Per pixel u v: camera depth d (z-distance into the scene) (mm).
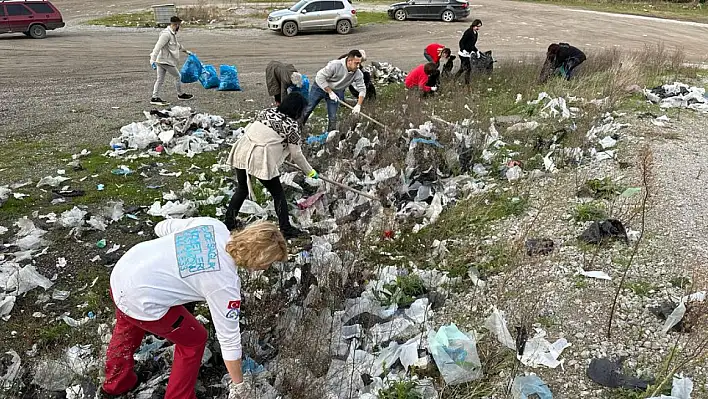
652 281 4406
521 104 9789
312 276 4332
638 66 12023
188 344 3051
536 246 5016
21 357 3719
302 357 3592
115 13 25406
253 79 12883
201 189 6355
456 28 22250
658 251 4793
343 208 5832
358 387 3422
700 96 9961
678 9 29484
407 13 24047
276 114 5102
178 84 10633
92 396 3359
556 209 5727
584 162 6953
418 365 3598
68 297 4402
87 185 6441
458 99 9844
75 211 5582
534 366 3617
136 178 6684
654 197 5742
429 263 4918
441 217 5723
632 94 10352
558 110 8812
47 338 3908
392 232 5359
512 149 7512
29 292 4410
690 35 21078
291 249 5156
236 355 2918
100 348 3795
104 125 8844
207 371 3590
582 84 10367
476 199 6047
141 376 3514
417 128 7707
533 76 11617
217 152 7699
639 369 3566
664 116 8805
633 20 25031
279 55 16484
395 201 6035
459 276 4641
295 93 5164
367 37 20188
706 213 5441
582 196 5973
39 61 14695
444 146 7020
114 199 6109
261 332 3795
